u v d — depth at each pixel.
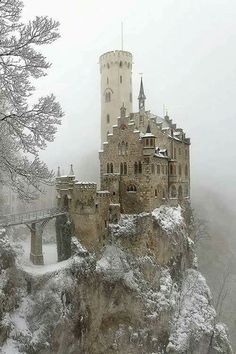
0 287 41.16
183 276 67.25
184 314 59.75
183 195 76.19
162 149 67.12
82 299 49.69
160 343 53.97
